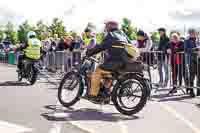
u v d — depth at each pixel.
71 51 13.41
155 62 10.75
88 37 11.53
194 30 9.40
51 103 8.37
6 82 12.39
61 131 5.92
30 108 7.76
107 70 7.17
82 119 6.78
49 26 40.28
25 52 11.86
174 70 9.70
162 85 10.71
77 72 7.83
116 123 6.50
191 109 7.70
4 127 6.16
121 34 7.36
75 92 7.94
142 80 7.08
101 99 7.31
